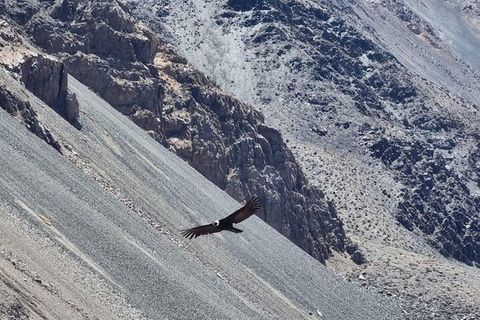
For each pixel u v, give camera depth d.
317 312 97.38
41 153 75.06
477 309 121.69
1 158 66.25
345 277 127.31
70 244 60.34
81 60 121.75
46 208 63.25
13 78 89.31
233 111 136.12
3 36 95.81
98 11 129.00
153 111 124.06
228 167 129.38
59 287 51.72
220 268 86.06
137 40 130.00
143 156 102.75
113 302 56.25
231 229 29.53
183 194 100.81
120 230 71.06
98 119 102.75
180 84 133.62
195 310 66.25
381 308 114.69
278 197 130.12
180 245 82.75
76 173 77.56
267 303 86.62
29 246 54.53
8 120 76.75
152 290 63.59
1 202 58.38
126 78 124.75
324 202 139.50
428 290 125.56
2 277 46.56
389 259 138.50
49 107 91.94
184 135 126.19
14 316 43.34
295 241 129.38
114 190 84.19
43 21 122.81
